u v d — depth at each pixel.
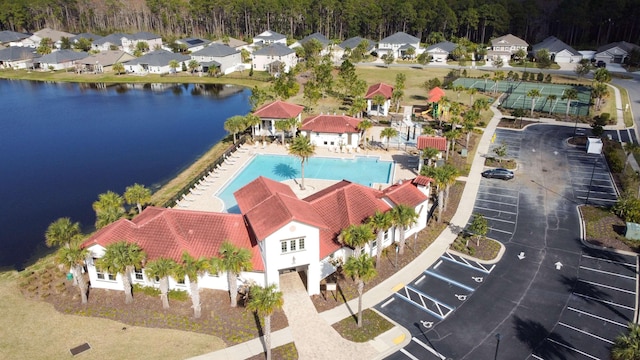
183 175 77.62
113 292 46.59
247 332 41.34
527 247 54.88
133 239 45.91
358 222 50.81
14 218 65.31
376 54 190.62
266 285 44.94
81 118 117.06
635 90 126.44
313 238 44.09
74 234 48.34
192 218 48.50
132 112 122.38
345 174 76.06
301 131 89.31
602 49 164.00
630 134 93.44
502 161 80.00
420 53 187.00
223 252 41.59
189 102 132.62
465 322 42.62
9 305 45.03
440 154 75.81
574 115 106.06
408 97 123.00
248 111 120.88
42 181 78.31
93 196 72.19
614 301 45.31
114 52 180.25
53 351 39.47
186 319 42.88
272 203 46.75
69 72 172.38
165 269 40.81
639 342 30.78
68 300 45.72
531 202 66.06
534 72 153.88
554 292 46.75
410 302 45.31
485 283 48.25
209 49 170.12
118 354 39.03
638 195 66.06
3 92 147.38
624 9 188.00
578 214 62.41
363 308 44.44
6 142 99.25
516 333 41.22
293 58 174.12
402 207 49.12
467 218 61.75
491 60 173.75
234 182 73.19
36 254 56.03
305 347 39.62
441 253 53.69
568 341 40.28
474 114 85.06
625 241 55.53
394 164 79.56
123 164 85.31
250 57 182.00
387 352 39.19
